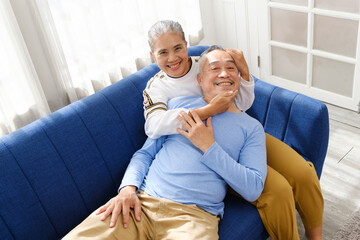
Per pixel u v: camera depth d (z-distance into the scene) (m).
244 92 1.66
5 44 1.80
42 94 1.96
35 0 1.81
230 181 1.42
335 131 2.40
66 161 1.59
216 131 1.52
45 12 1.85
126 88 1.81
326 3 2.32
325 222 1.86
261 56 2.89
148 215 1.45
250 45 2.91
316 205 1.55
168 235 1.39
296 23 2.54
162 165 1.54
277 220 1.47
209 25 3.02
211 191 1.45
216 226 1.42
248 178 1.40
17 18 1.82
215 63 1.56
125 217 1.43
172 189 1.46
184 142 1.54
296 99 1.66
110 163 1.71
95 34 2.12
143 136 1.82
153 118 1.61
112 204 1.46
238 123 1.54
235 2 2.78
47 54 1.96
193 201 1.44
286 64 2.78
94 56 2.15
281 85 2.90
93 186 1.66
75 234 1.36
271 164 1.60
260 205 1.48
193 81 1.68
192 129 1.46
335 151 2.26
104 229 1.39
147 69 1.92
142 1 2.34
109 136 1.71
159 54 1.59
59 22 1.97
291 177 1.54
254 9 2.70
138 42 2.39
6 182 1.45
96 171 1.66
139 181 1.54
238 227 1.46
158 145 1.65
